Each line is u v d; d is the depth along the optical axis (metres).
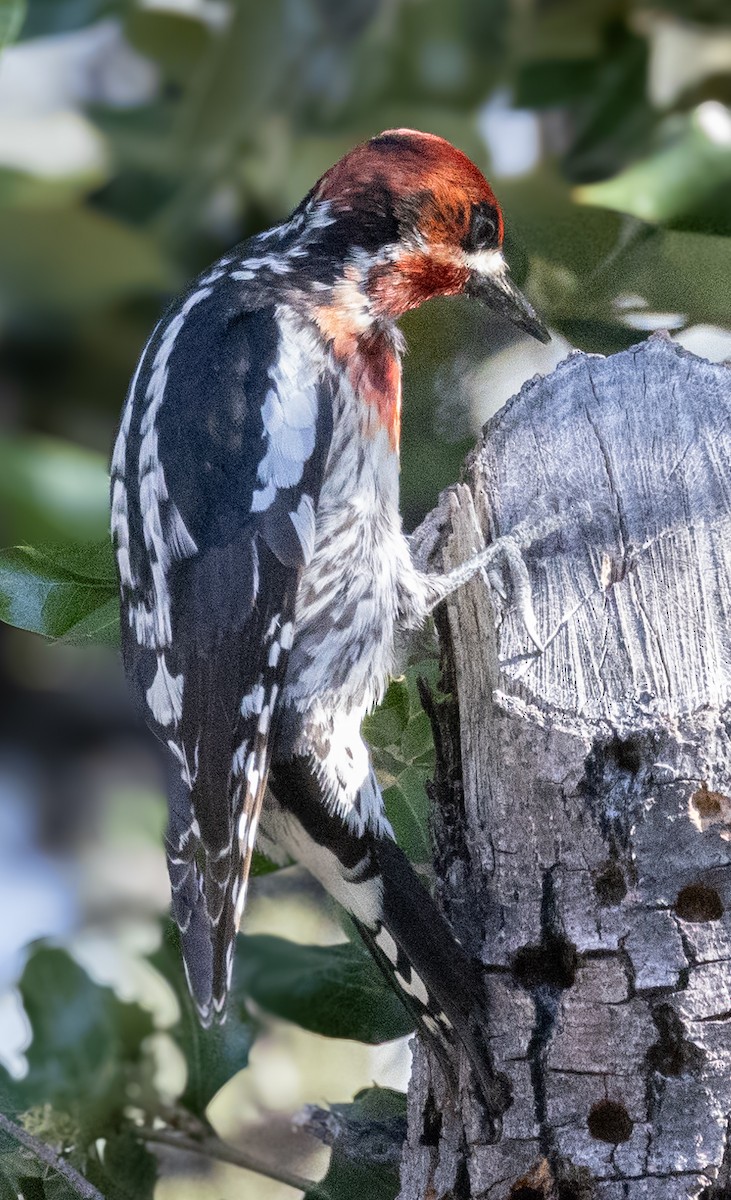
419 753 3.20
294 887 3.24
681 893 3.13
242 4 3.36
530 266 3.26
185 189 3.39
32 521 3.34
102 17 3.38
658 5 3.35
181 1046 3.22
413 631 3.19
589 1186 3.13
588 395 3.17
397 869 3.17
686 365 3.17
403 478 3.25
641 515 3.16
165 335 3.20
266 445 3.18
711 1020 3.12
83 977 3.23
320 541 3.19
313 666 3.18
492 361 3.25
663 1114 3.12
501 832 3.14
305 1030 3.22
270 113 3.38
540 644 3.14
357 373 3.20
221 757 3.17
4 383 3.43
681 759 3.13
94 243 3.40
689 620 3.14
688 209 3.26
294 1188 3.23
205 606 3.18
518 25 3.36
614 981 3.13
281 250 3.22
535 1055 3.13
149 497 3.19
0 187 3.38
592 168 3.34
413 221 3.22
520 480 3.17
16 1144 3.19
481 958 3.14
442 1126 3.14
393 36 3.36
